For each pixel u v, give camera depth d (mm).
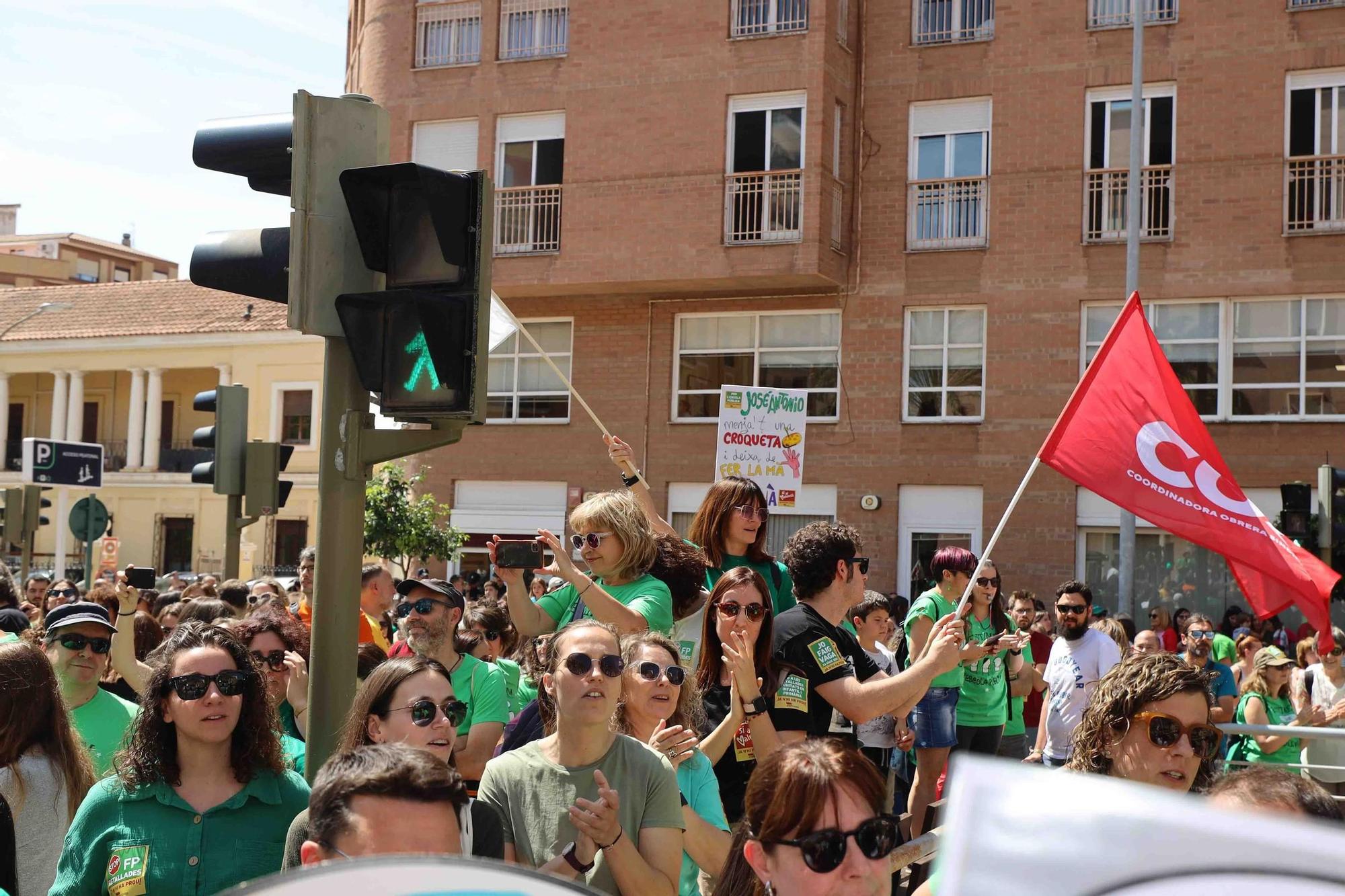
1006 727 10078
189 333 41531
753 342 24156
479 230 4918
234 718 4180
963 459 22812
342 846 2588
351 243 5109
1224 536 6801
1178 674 3977
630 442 24531
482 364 4879
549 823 3945
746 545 6320
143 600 9992
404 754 2701
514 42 25062
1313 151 21625
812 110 22828
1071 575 22078
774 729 4867
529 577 12078
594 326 24922
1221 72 21984
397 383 4898
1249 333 21875
